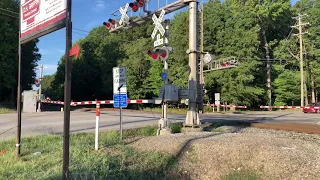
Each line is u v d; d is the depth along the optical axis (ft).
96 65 164.45
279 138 25.68
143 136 31.53
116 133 32.17
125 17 38.60
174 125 37.70
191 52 35.63
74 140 27.27
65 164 15.89
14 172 17.83
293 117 69.97
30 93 80.28
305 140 26.94
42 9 19.90
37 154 22.52
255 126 40.22
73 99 174.60
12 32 102.63
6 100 130.11
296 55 160.56
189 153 21.62
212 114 86.48
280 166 18.52
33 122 45.65
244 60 126.52
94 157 20.43
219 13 131.03
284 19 164.86
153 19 34.60
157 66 130.93
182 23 125.08
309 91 162.71
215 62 96.53
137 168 18.75
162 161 20.12
